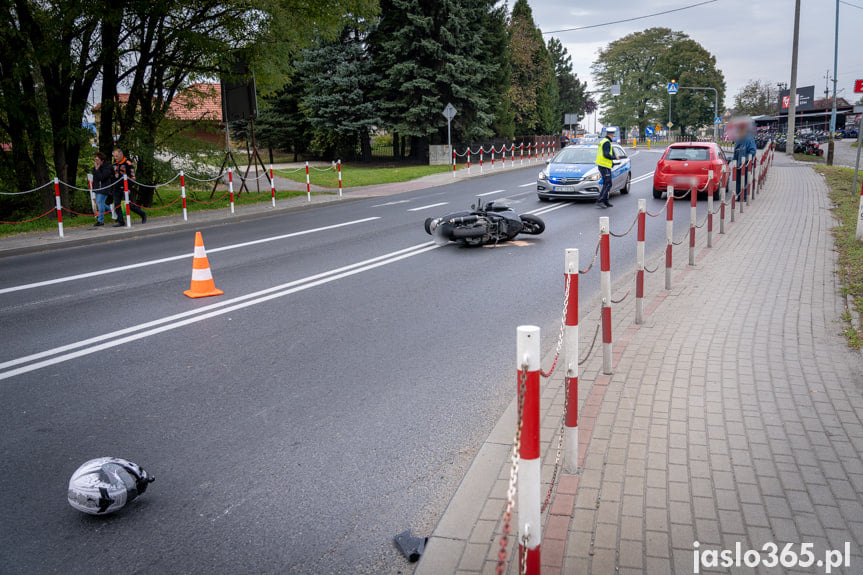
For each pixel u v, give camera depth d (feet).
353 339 22.62
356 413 16.75
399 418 16.43
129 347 22.03
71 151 60.80
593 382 17.85
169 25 62.49
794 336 21.15
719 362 19.02
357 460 14.42
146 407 17.21
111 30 56.95
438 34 123.24
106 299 28.68
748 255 34.65
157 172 65.62
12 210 60.13
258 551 11.36
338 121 127.13
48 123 58.44
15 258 40.27
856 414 15.31
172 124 67.26
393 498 12.94
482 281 30.91
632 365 19.08
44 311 26.76
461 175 100.89
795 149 139.64
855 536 10.73
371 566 10.93
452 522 11.57
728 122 65.87
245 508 12.65
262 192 76.43
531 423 8.49
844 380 17.40
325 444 15.15
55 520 12.33
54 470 14.11
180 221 53.93
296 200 69.31
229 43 64.54
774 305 24.93
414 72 120.67
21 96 55.01
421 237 43.45
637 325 23.18
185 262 37.01
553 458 13.71
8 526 12.14
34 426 16.15
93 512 12.16
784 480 12.50
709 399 16.39
